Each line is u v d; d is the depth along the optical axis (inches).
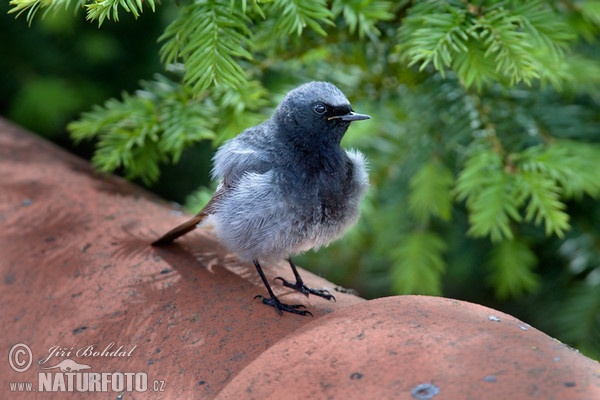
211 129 199.0
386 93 218.4
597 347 219.1
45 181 205.2
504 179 181.0
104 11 137.6
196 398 122.1
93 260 166.4
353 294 171.3
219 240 174.7
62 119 291.6
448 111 208.1
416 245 215.8
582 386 98.4
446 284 271.4
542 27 167.2
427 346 109.3
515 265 222.2
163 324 142.5
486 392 98.4
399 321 117.4
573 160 183.2
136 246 172.9
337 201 170.4
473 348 107.6
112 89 293.4
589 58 225.8
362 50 205.3
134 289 154.7
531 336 111.6
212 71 154.3
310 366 112.1
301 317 144.3
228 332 136.9
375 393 103.0
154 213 195.2
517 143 196.5
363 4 176.4
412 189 221.9
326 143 169.9
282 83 216.5
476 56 164.4
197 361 130.5
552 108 213.8
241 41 161.8
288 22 161.2
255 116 197.9
